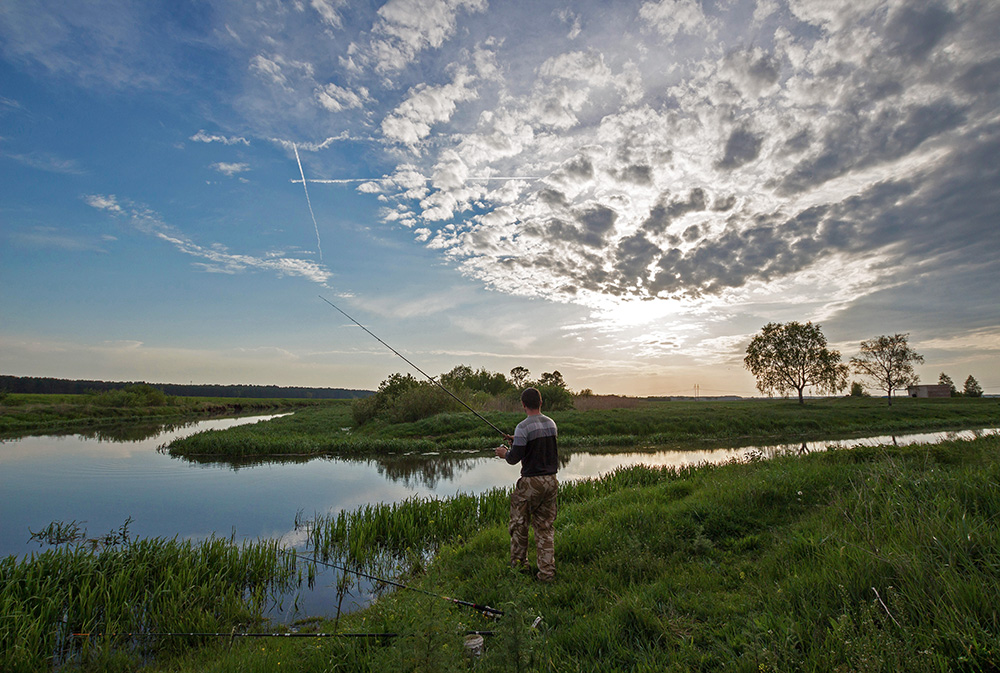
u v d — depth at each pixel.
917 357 60.53
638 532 6.48
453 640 3.30
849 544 4.51
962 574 3.54
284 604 6.24
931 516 4.57
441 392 33.84
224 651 4.79
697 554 5.79
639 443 25.39
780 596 3.92
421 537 8.62
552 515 5.48
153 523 10.42
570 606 4.65
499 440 24.84
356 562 7.59
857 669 2.73
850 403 59.50
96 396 59.00
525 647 3.22
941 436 26.30
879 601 3.39
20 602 5.39
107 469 18.11
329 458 21.31
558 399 41.03
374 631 4.33
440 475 16.70
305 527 10.00
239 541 9.02
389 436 27.98
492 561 6.31
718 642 3.43
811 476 7.97
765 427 30.89
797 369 63.12
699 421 30.95
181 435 33.62
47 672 4.63
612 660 3.43
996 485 5.29
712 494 7.98
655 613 4.05
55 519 10.74
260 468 18.52
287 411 79.31
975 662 2.61
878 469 7.05
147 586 6.34
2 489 14.23
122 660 4.74
